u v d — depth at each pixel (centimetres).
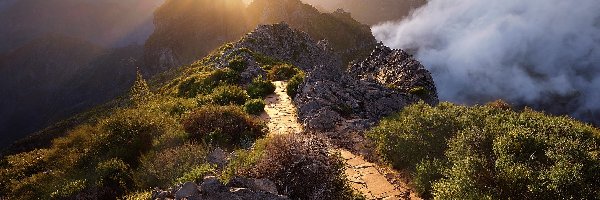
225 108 1881
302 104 2327
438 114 1648
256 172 1008
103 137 1728
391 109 2466
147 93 3634
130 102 4297
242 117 1844
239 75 3684
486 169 1048
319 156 1070
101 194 1374
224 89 2773
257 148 1219
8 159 2150
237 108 1934
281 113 2366
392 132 1633
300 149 1048
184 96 3478
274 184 948
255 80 3111
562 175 948
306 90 2530
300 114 2216
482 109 1873
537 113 1867
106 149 1688
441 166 1289
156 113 2162
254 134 1770
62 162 1773
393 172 1459
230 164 1088
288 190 980
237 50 5225
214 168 1116
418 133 1543
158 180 1262
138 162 1577
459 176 1068
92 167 1559
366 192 1291
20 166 2005
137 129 1719
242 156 1166
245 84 3500
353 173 1440
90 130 2178
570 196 930
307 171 1010
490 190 992
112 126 1759
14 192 1584
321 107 2214
